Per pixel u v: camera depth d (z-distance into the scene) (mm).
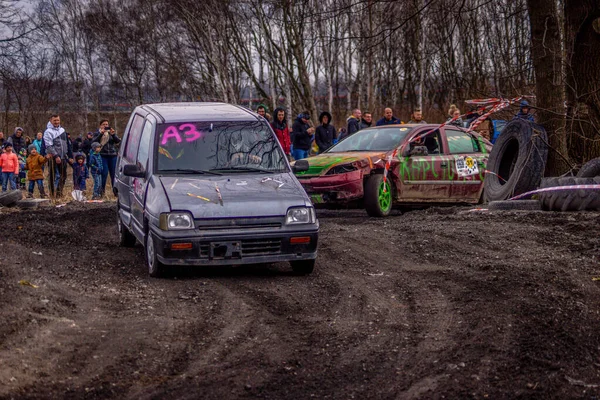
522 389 4734
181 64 44125
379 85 45094
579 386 4801
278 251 7852
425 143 13758
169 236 7598
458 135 14227
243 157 8773
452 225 10742
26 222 11992
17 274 7500
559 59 12633
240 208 7777
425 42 36500
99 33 47594
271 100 39406
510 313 6281
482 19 31906
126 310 6543
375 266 8539
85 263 8648
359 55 39250
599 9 12531
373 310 6695
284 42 37125
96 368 5090
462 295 7043
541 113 12836
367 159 12695
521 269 7816
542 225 10477
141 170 8789
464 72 34906
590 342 5578
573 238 9461
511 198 12383
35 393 4613
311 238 7934
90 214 13664
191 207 7711
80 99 51500
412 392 4746
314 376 5035
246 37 40688
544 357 5273
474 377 4938
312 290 7438
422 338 5840
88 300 6820
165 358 5336
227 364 5234
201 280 7809
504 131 13148
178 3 38594
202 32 39125
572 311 6281
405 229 10617
